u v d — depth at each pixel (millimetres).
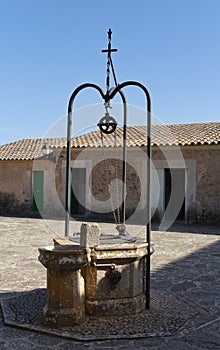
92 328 3986
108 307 4270
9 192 18859
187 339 3807
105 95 4934
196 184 14477
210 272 6719
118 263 4301
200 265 7312
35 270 6621
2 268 6762
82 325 4059
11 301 4863
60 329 3947
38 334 3893
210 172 14281
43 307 4621
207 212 14273
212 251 8867
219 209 14086
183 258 8000
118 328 3996
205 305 4863
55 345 3635
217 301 5039
